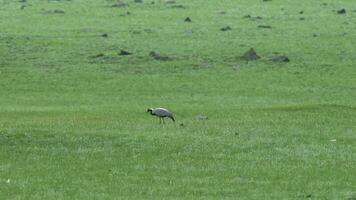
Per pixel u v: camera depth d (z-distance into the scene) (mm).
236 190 46094
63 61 124500
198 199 44000
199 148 57344
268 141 60281
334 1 192250
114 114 78000
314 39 143250
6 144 57562
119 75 115625
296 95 103312
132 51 132375
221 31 150875
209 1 191375
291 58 127875
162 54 130000
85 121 69688
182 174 49938
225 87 108375
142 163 52812
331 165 52750
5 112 80875
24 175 49156
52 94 103188
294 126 67188
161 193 45312
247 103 95062
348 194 45375
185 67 121000
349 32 150625
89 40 141125
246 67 121312
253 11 176750
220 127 66125
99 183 47562
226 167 51844
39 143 58156
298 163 53250
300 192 45781
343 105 84812
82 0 194875
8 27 153875
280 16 169750
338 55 130375
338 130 65562
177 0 193625
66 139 59469
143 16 169500
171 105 92688
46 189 45969
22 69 118375
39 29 152250
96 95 102812
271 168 51656
